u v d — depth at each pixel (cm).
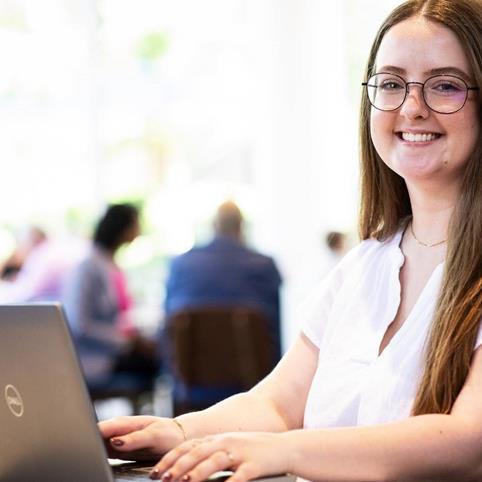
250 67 1030
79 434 193
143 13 1043
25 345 197
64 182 1052
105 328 810
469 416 218
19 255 996
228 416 255
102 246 820
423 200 251
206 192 1043
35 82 1044
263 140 1010
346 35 967
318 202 980
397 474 210
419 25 243
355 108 969
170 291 716
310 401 254
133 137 1062
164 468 198
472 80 240
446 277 235
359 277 261
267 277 712
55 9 1040
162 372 826
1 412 207
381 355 243
